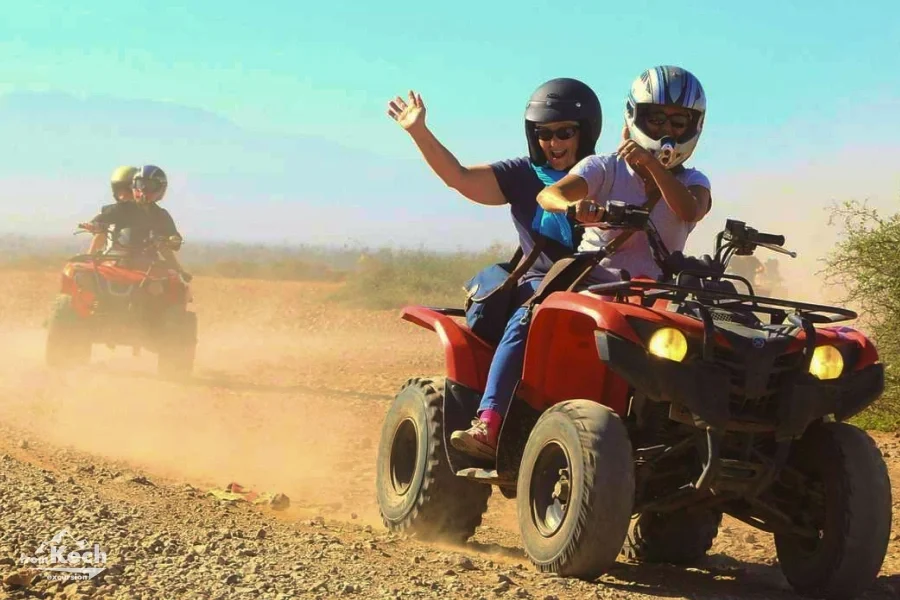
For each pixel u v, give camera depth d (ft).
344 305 151.74
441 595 23.61
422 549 30.01
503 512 39.22
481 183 32.17
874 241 52.90
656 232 28.02
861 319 55.31
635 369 24.80
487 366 31.58
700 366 24.91
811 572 26.40
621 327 24.89
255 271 255.91
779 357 25.52
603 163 28.60
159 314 70.33
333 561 26.14
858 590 25.89
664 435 27.53
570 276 28.66
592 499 24.93
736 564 31.86
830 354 25.58
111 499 32.27
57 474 36.09
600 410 25.81
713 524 31.45
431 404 32.45
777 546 27.89
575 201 28.14
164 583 23.18
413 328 124.36
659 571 29.30
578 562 25.41
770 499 27.32
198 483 40.45
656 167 27.45
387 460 34.17
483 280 32.35
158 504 32.94
